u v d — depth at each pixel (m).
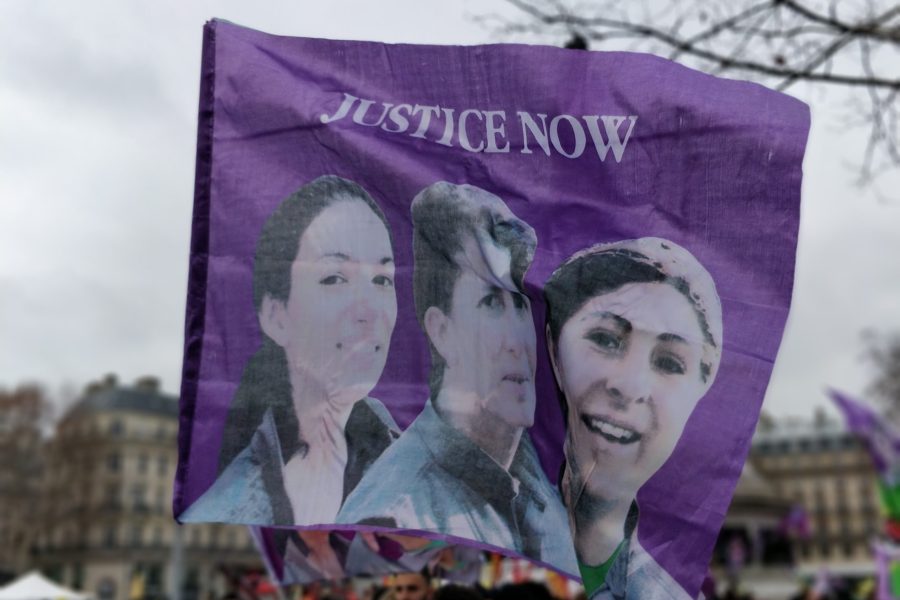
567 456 3.72
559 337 3.80
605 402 3.75
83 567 94.94
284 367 3.69
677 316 3.82
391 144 3.86
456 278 3.82
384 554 5.32
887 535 17.59
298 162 3.81
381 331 3.76
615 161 3.93
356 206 3.81
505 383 3.78
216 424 3.63
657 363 3.77
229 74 3.82
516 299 3.83
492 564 9.41
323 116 3.84
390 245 3.81
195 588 95.44
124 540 98.69
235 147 3.79
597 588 3.62
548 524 3.68
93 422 99.25
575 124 3.95
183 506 3.56
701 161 3.92
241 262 3.73
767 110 3.95
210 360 3.67
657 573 3.62
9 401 92.75
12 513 91.06
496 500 3.70
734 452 3.71
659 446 3.72
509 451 3.74
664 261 3.86
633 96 3.97
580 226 3.89
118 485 100.25
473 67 3.97
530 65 3.97
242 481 3.60
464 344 3.79
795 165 3.91
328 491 3.64
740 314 3.83
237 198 3.76
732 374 3.78
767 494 40.03
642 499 3.68
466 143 3.91
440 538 3.66
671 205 3.91
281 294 3.73
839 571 52.69
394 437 3.71
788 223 3.88
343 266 3.77
